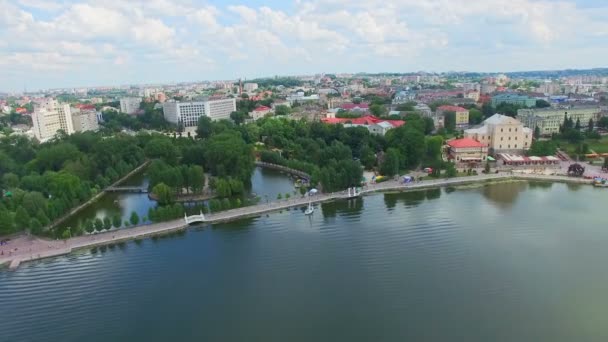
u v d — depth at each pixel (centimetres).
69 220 19188
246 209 19200
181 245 15612
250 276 12962
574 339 9581
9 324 10875
